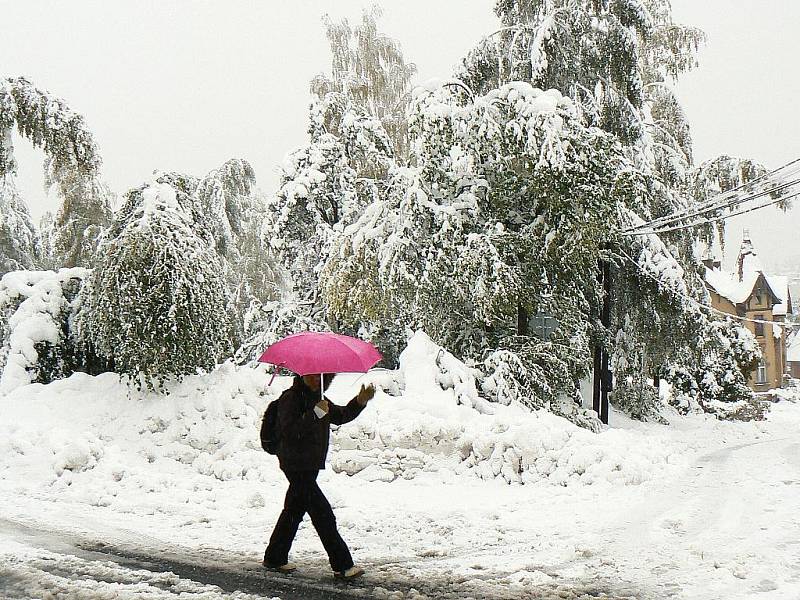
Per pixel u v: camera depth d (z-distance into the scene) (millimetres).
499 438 10867
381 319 17953
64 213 28766
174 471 10898
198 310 12555
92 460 10148
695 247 25938
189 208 14500
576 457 10391
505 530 7641
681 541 6844
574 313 17906
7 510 8398
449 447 11109
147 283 12406
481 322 16938
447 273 16344
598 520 7969
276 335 22609
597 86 22375
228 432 11609
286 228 23438
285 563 6074
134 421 11812
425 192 16797
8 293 14578
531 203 17375
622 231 18953
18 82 22484
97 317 12664
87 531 7500
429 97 17109
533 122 16266
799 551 6227
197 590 5367
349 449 11062
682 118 27844
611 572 5918
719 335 25578
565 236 16531
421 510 8766
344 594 5371
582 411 17500
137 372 12234
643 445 11516
